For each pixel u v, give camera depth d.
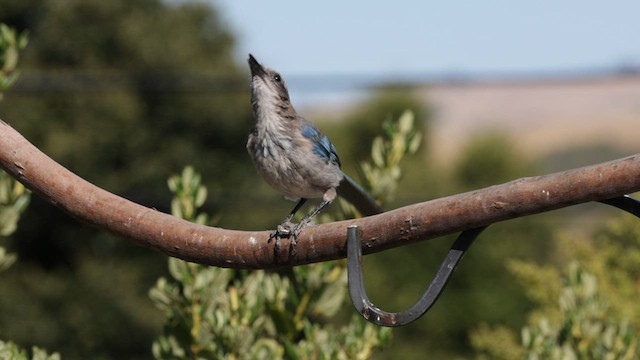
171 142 31.44
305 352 6.93
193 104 31.38
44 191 4.79
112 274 28.41
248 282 7.01
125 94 30.86
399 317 4.15
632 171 3.66
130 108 30.70
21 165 4.77
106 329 28.11
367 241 4.24
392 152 8.05
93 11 32.47
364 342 6.95
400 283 24.28
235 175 31.92
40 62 32.50
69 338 28.00
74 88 29.00
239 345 6.79
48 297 28.02
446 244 24.20
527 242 24.47
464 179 30.28
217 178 31.70
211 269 6.90
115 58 32.81
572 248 12.26
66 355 28.08
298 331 7.23
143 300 28.50
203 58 33.38
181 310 6.88
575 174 3.77
